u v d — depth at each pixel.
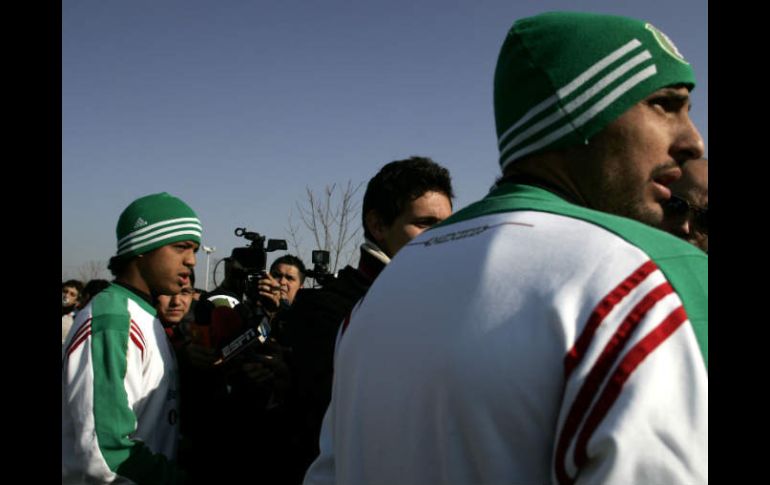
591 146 0.85
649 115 0.85
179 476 2.26
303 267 4.99
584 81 0.84
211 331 2.67
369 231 2.25
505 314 0.69
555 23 0.88
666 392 0.60
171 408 2.42
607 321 0.63
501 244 0.76
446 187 2.22
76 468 2.06
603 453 0.59
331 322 2.05
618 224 0.73
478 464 0.67
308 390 1.98
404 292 0.84
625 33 0.85
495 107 0.97
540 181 0.89
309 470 1.08
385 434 0.79
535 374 0.65
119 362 2.14
